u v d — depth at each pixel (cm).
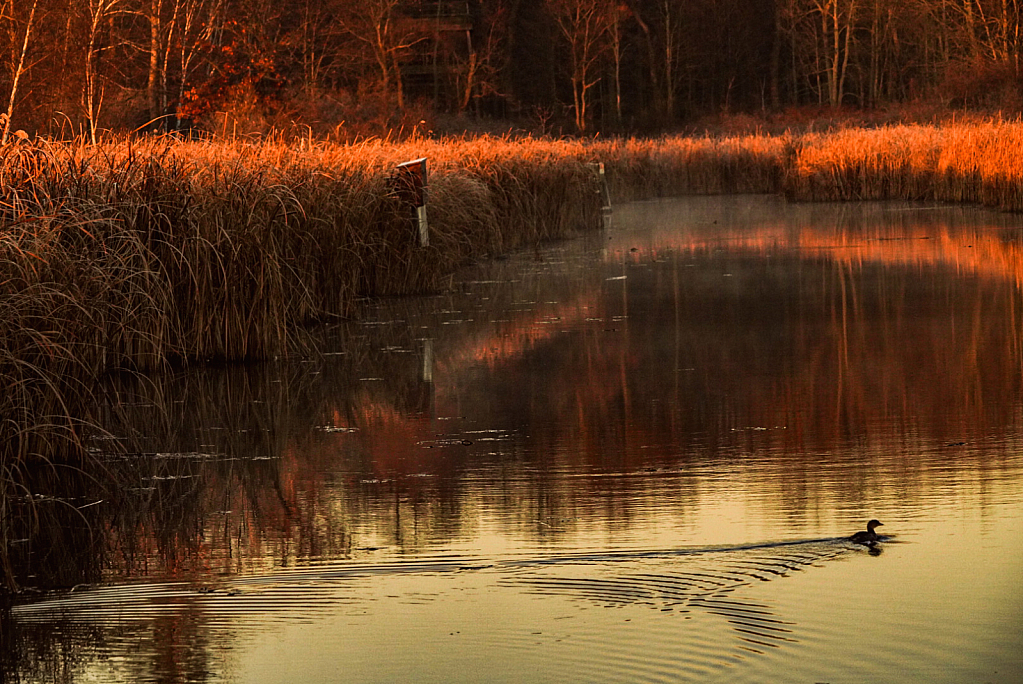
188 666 786
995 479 1188
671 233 4481
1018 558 950
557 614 854
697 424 1483
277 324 2053
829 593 881
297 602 900
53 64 5278
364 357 2042
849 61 14550
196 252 1997
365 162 2838
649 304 2570
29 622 877
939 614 837
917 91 11000
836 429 1430
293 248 2319
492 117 11819
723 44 14912
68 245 1677
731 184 7619
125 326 1823
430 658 786
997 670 748
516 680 748
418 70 10606
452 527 1077
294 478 1286
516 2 12975
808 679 740
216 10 6366
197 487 1261
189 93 5431
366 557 1001
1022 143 4931
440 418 1565
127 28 6481
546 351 2050
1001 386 1634
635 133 12338
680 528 1051
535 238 4222
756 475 1230
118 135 2255
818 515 1080
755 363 1872
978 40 10175
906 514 1077
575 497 1169
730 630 817
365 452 1395
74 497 1236
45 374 1376
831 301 2495
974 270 2894
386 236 2839
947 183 5597
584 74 12938
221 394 1758
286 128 4972
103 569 998
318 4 8750
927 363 1812
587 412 1573
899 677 741
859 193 6212
